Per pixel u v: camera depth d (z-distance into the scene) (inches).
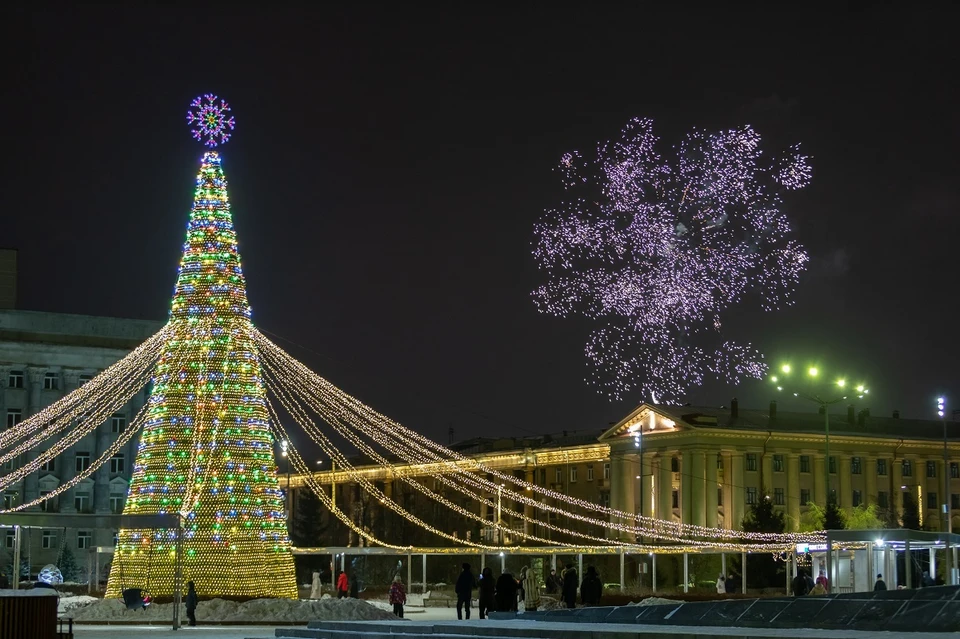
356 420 2322.8
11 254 4116.6
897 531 1727.4
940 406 2908.5
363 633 1342.3
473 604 2586.1
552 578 2218.3
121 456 4074.8
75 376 4072.3
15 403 3998.5
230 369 1843.0
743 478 4315.9
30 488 3922.2
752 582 3164.4
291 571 1862.7
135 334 4168.3
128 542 1839.3
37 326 4050.2
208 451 1817.2
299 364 2098.9
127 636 1568.7
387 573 3983.8
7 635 959.6
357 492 5108.3
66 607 1950.1
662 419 4392.2
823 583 1908.2
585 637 1131.9
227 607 1754.4
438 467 4640.8
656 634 1068.5
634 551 2802.7
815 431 4461.1
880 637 990.4
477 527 4798.2
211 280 1860.2
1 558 3833.7
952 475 4717.0
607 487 4606.3
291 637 1439.5
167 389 1840.6
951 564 1982.0
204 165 1903.3
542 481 4859.7
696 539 4042.8
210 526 1804.9
